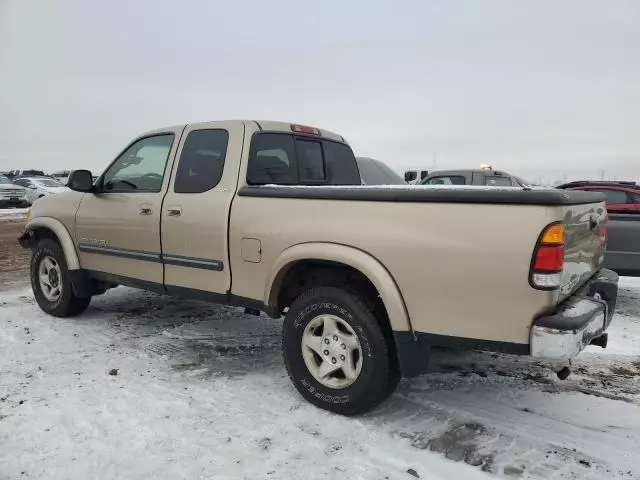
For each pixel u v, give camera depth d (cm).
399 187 317
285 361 359
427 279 297
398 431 317
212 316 571
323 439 305
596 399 368
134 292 682
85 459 280
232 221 379
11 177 3083
